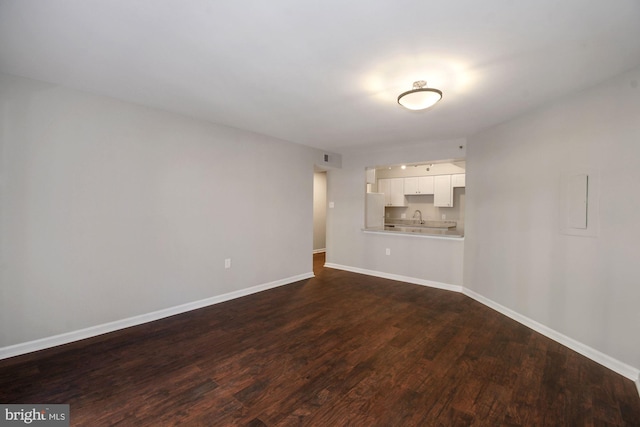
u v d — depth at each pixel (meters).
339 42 1.98
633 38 1.88
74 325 2.83
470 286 4.33
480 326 3.25
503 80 2.50
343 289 4.66
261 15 1.71
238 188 4.19
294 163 5.02
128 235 3.15
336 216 6.16
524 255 3.30
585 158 2.63
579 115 2.69
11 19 1.74
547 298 3.01
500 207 3.69
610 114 2.44
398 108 3.23
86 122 2.87
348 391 2.12
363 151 5.64
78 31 1.87
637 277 2.25
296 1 1.58
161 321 3.35
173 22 1.78
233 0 1.57
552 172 2.96
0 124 2.44
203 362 2.49
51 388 2.12
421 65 2.28
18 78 2.51
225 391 2.11
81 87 2.76
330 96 2.92
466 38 1.92
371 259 5.63
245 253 4.31
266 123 3.88
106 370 2.35
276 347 2.76
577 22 1.74
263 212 4.55
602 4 1.58
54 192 2.70
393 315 3.57
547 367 2.44
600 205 2.50
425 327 3.22
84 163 2.86
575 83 2.53
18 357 2.52
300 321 3.38
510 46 2.00
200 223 3.77
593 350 2.55
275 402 2.00
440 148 4.80
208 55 2.17
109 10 1.67
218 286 3.99
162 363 2.47
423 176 7.32
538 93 2.76
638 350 2.24
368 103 3.10
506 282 3.58
